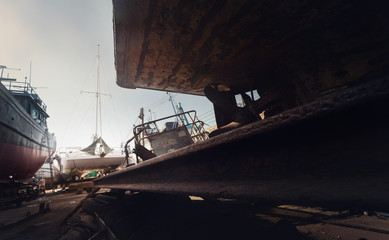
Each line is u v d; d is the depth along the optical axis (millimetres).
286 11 2320
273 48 3039
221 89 5020
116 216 2543
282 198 662
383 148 488
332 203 544
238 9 2342
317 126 627
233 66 3738
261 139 801
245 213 2791
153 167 1705
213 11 2379
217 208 2953
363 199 480
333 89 2691
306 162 664
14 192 7977
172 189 1258
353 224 2217
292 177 690
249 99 3975
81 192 12859
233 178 921
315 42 2662
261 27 2621
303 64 3008
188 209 2338
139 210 2451
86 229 2893
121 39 2992
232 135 875
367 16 2160
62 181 16062
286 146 727
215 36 2830
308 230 2211
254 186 795
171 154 1332
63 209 5910
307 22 2447
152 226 1937
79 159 22172
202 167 1126
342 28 2377
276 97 3395
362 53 2398
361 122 534
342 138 578
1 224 3701
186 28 2711
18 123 10609
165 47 3160
